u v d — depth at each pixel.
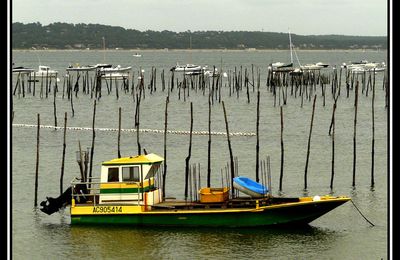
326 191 97.62
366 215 82.00
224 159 124.81
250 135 157.38
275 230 73.69
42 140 151.88
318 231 75.06
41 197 94.56
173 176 108.25
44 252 69.56
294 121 187.00
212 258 66.94
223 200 74.38
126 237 73.06
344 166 117.31
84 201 77.38
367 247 69.81
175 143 146.62
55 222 79.94
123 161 74.88
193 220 73.69
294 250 69.00
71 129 170.12
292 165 118.62
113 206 74.75
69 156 130.00
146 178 75.19
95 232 74.69
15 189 99.31
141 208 74.25
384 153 131.00
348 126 174.62
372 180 101.38
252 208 73.31
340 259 66.31
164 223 74.19
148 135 159.75
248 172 112.56
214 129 173.50
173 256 67.56
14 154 131.25
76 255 68.56
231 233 73.31
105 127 178.38
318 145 142.38
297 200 75.19
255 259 66.50
